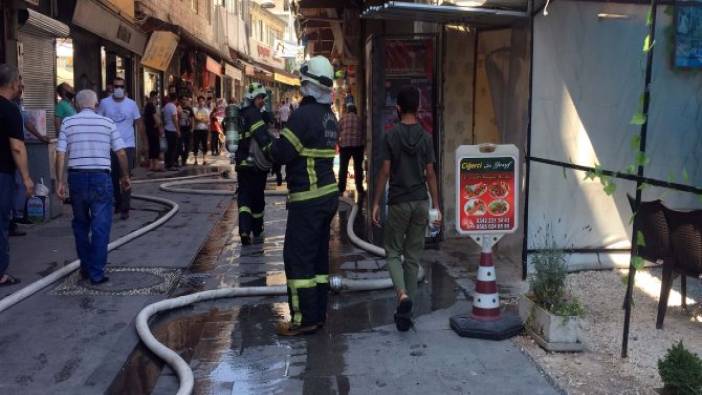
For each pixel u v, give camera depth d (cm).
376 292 627
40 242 808
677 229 488
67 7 1287
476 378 428
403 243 528
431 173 520
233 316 562
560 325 464
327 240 524
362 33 1471
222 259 762
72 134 621
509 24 723
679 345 394
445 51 815
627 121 672
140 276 666
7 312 551
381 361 458
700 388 374
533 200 659
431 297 606
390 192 519
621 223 680
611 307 565
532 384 418
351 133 1237
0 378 429
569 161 665
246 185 832
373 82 848
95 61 1545
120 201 1013
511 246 718
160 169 1700
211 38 2925
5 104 591
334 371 443
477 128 828
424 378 429
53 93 1227
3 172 600
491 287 512
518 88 687
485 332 494
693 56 669
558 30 646
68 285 631
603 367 438
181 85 2388
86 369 445
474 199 506
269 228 952
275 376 437
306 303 507
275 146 497
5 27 1029
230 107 819
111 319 539
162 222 946
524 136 670
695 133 685
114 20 1557
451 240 840
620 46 662
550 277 484
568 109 658
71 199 630
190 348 491
